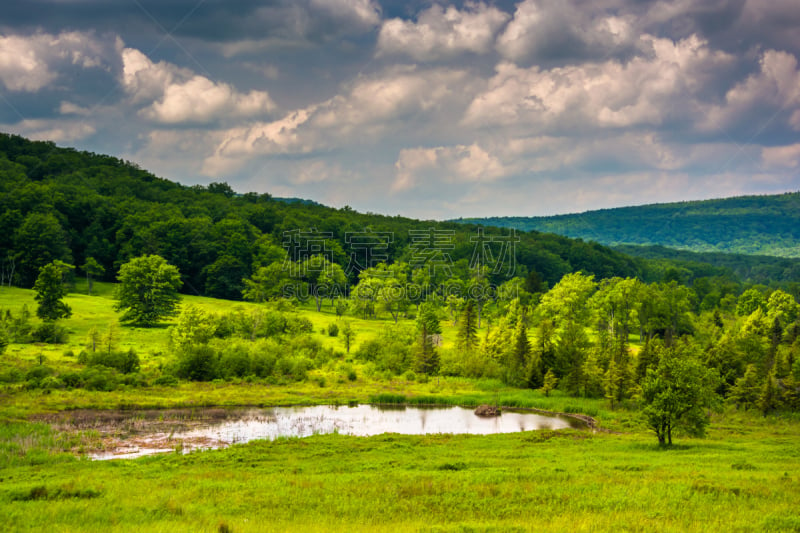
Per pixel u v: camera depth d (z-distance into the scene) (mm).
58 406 57062
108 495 26719
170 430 50344
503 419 62469
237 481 30750
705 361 80062
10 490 27469
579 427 58500
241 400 65812
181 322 89875
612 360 72188
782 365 79438
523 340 88875
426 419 60906
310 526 20625
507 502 24828
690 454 41312
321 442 45125
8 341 78750
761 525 20297
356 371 88938
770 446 46438
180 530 19656
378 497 25938
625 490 26656
